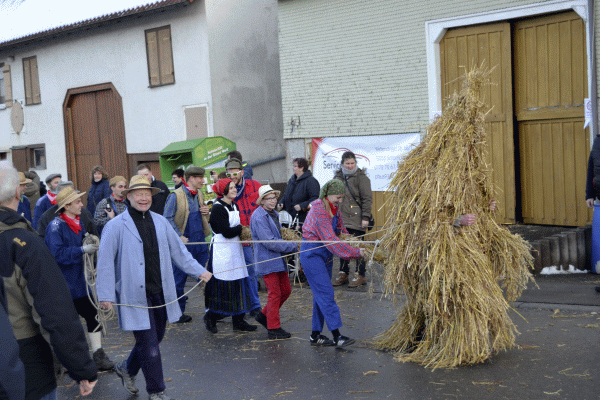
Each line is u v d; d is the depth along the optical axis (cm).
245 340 640
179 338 662
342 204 848
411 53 1131
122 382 515
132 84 1620
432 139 530
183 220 782
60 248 540
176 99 1535
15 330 286
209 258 701
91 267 545
